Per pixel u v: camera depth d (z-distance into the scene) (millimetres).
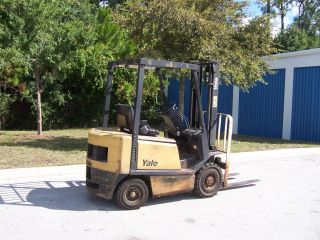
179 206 7957
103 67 21422
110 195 7598
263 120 21328
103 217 7223
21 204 7922
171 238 6242
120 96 22719
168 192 8062
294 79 19781
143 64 7719
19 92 21156
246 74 15414
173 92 24984
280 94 20484
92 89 23031
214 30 13797
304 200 8531
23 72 18000
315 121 18891
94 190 7906
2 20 15273
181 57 14031
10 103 21422
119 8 15844
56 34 15992
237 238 6285
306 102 19281
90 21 21375
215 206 7992
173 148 8094
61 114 22953
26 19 15180
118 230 6574
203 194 8547
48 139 16594
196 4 14430
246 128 22219
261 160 13680
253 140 19328
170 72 14664
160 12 13508
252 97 21875
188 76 14656
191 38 13773
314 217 7387
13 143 15188
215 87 8859
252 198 8617
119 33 21844
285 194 9000
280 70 20453
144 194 7805
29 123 22453
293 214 7547
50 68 17266
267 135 21125
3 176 10055
